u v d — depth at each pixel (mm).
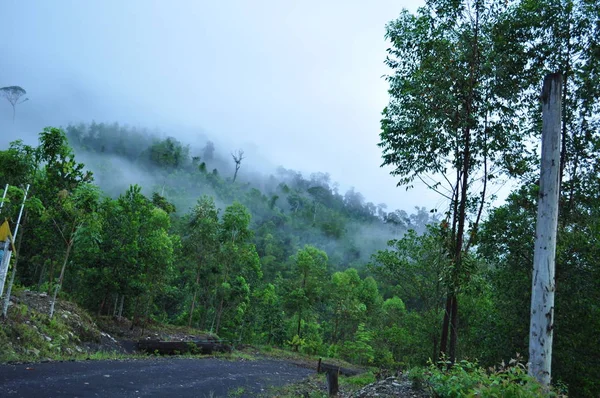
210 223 40500
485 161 14094
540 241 8188
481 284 14797
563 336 14398
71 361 13820
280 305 45219
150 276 28250
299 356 36875
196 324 41906
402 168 14523
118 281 26641
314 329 47406
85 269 26969
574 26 13359
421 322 23188
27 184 16531
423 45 13836
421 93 13500
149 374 13453
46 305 19641
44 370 11195
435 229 16875
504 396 6582
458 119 13539
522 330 15727
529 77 13773
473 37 13695
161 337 27469
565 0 13070
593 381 14055
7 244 15172
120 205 27422
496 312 17344
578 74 13328
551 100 8398
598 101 13664
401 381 10453
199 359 22094
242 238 42281
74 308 22062
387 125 14477
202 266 40312
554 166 8250
